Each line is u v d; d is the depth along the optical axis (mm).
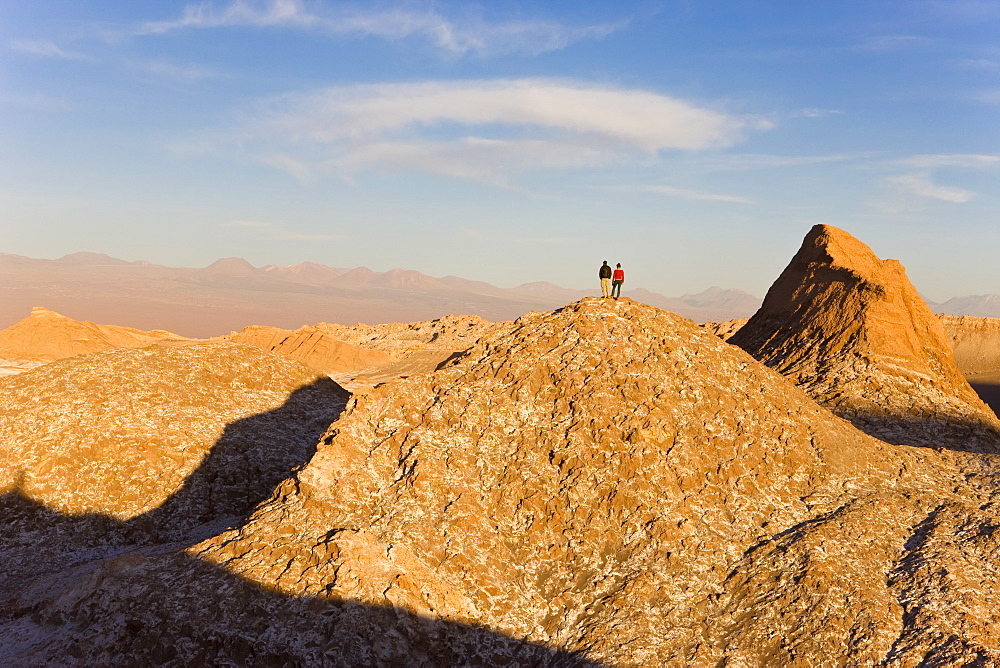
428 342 193625
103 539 42406
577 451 36250
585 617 30609
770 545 33125
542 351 42000
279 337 155625
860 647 28000
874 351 68312
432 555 32094
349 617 28625
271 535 32844
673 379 40250
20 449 47156
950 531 34281
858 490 37344
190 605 29609
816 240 82812
